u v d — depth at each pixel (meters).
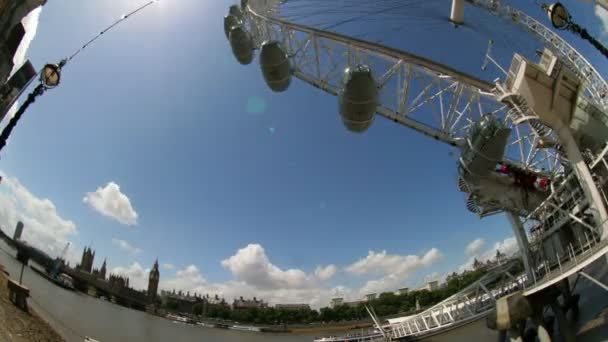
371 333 58.75
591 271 33.53
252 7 39.00
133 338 86.62
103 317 99.06
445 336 44.19
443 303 46.53
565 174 30.61
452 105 33.12
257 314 177.75
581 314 30.27
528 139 35.84
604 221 23.20
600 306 28.86
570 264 25.30
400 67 32.62
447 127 34.00
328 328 149.12
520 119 25.92
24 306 50.44
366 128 29.30
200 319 171.00
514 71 25.95
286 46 36.66
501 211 34.78
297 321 167.88
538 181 33.53
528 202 33.16
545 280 27.86
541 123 26.42
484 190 31.14
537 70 24.61
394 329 53.06
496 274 41.94
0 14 16.41
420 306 145.12
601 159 25.03
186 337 118.00
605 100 29.98
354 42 32.47
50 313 63.56
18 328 39.75
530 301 29.56
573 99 25.23
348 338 58.88
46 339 43.34
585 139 29.14
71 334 53.91
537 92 24.84
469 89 32.81
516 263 40.78
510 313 30.09
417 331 48.03
